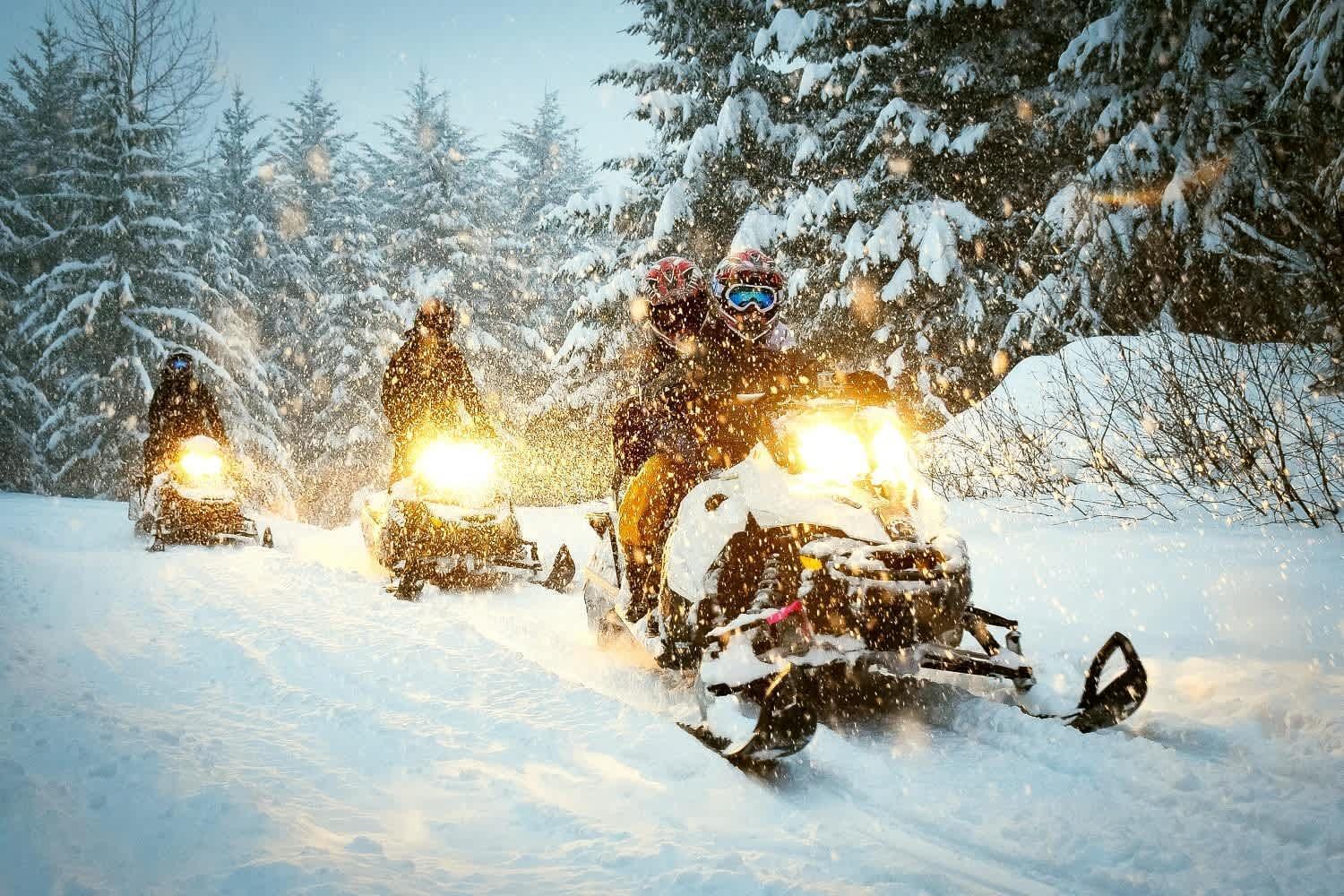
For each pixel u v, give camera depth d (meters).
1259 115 13.34
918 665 4.26
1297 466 8.71
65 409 30.92
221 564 9.30
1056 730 4.06
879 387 5.00
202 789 3.39
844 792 3.70
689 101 22.12
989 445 10.97
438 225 40.44
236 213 42.31
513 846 3.16
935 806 3.51
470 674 5.13
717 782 3.70
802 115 21.45
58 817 3.12
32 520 13.99
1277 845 3.07
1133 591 6.60
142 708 4.47
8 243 34.41
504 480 8.53
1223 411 8.87
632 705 4.68
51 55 39.16
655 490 5.26
